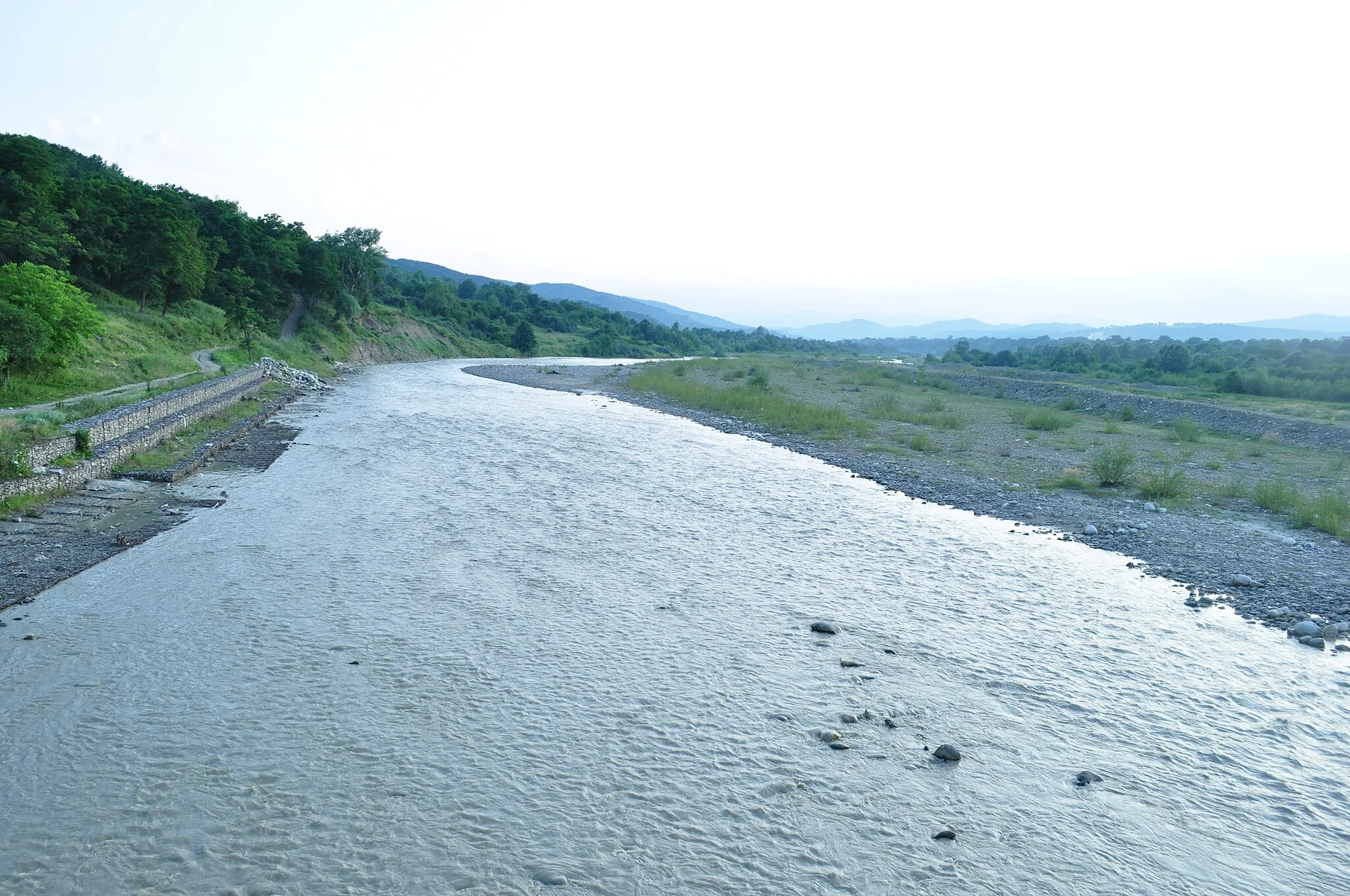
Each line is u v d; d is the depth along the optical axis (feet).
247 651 42.34
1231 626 50.06
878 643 45.91
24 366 114.21
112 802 29.81
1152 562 63.05
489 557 59.31
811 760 34.06
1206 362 282.56
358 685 39.09
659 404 180.75
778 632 47.14
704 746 34.88
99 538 61.21
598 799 31.01
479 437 120.16
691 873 27.25
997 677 42.09
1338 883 27.68
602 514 73.77
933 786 32.53
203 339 211.41
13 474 67.00
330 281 312.50
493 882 26.53
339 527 66.39
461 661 41.98
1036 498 85.87
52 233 174.40
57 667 39.83
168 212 211.41
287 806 29.89
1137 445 125.18
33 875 26.02
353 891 25.86
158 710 36.17
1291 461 113.29
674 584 54.90
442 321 451.12
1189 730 37.37
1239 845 29.55
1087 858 28.60
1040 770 33.88
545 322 625.00
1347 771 34.42
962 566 61.00
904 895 26.53
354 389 204.23
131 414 96.89
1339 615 51.85
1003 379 247.50
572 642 44.80
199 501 74.23
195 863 26.86
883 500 84.02
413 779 31.83
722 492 85.51
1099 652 45.68
